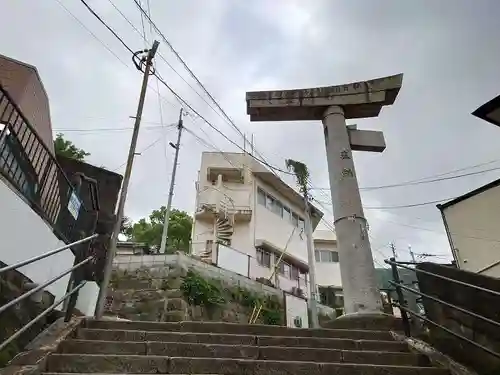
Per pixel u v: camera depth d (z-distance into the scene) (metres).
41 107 9.64
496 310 4.09
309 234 17.89
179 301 12.86
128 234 25.17
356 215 7.94
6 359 4.15
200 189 22.55
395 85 9.45
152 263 13.98
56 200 7.77
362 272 7.29
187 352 4.48
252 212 21.53
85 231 8.39
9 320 4.73
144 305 12.95
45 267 6.36
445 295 5.05
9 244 5.28
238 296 15.27
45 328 5.16
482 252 12.09
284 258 22.09
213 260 16.83
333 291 25.20
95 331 4.87
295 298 18.09
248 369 4.10
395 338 5.47
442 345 4.98
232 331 5.40
